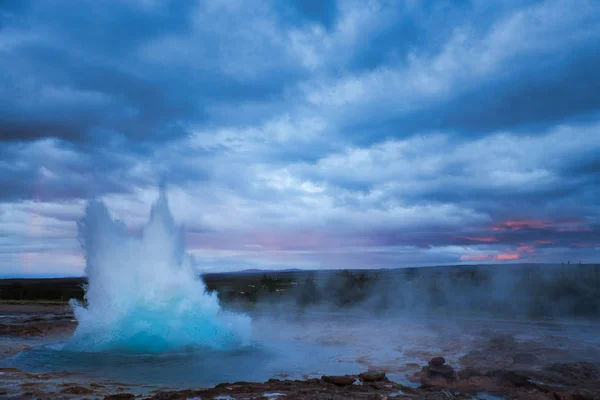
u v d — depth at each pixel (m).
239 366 10.79
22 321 21.38
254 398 7.35
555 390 7.67
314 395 7.52
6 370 9.97
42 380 9.08
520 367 9.42
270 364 11.14
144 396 7.66
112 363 10.79
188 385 8.88
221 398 7.41
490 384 8.41
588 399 7.18
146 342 12.27
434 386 8.50
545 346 11.75
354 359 11.83
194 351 12.17
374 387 8.30
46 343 14.54
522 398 7.75
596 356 10.47
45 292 46.59
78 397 7.58
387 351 13.10
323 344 14.45
